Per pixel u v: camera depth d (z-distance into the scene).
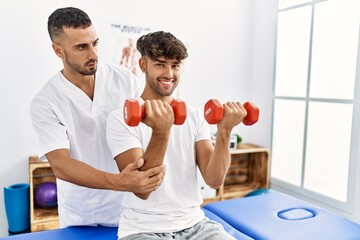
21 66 2.35
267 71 3.02
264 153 2.98
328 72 2.49
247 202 1.82
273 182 3.04
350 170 2.34
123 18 2.59
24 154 2.41
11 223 2.25
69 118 1.27
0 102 2.32
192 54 2.89
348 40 2.34
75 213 1.42
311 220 1.58
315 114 2.61
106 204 1.41
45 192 2.35
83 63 1.19
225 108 0.96
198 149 1.12
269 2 2.97
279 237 1.40
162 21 2.74
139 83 1.47
